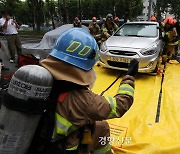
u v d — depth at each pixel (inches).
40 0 1050.7
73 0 1275.8
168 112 164.7
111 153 93.9
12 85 57.8
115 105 64.2
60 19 1005.2
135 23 296.2
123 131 138.9
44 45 347.3
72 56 61.6
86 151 68.9
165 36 291.3
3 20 296.4
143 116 159.5
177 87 216.5
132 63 73.7
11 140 58.2
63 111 61.2
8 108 57.4
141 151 114.1
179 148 115.0
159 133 136.9
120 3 1006.4
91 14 1384.1
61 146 63.7
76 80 61.7
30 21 1576.0
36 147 64.3
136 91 205.3
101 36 335.6
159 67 273.9
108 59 243.1
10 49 301.9
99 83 224.1
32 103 56.7
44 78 57.4
